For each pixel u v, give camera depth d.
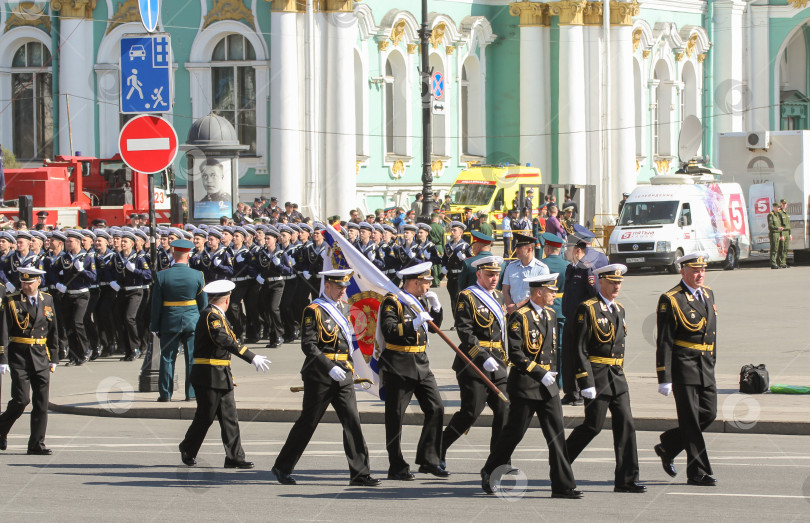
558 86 148.88
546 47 149.38
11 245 65.31
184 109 125.44
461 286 50.81
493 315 36.56
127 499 33.03
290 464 35.22
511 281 46.88
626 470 33.62
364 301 37.44
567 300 46.16
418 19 142.25
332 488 34.59
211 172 94.19
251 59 123.69
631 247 113.00
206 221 94.06
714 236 115.62
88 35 127.38
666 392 34.38
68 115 126.56
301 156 121.75
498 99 152.00
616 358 33.84
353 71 123.75
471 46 148.62
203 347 37.28
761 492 33.41
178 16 125.25
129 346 65.44
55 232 64.62
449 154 146.38
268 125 123.00
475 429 45.19
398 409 35.88
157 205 113.19
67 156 118.19
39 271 41.16
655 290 96.06
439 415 36.25
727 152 123.12
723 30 175.88
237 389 52.69
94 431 45.56
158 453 40.69
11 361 40.59
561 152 149.00
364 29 134.25
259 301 70.19
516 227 107.19
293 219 102.50
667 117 168.38
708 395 35.03
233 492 34.03
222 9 124.12
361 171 134.88
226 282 37.66
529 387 33.12
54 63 128.00
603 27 149.00
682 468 37.66
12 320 40.41
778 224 117.56
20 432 46.00
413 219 107.06
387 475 36.47
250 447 41.59
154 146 52.88
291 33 120.94
